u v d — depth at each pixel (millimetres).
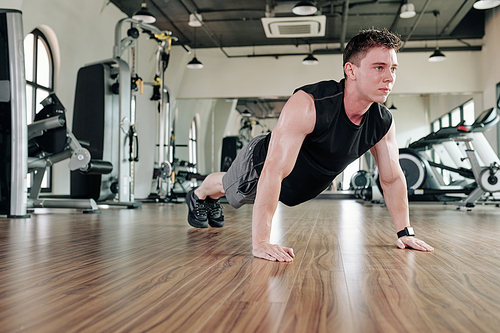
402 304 833
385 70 1343
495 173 4789
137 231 2387
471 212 4496
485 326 694
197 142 10219
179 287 979
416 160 5617
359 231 2395
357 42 1374
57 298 877
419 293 926
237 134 10203
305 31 7680
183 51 10156
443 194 5773
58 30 6375
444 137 5508
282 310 787
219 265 1278
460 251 1584
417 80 9672
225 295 902
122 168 5312
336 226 2738
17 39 3420
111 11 7824
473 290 953
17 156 3455
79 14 6797
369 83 1353
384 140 1668
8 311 780
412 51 9695
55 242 1874
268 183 1447
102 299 867
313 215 3947
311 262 1333
